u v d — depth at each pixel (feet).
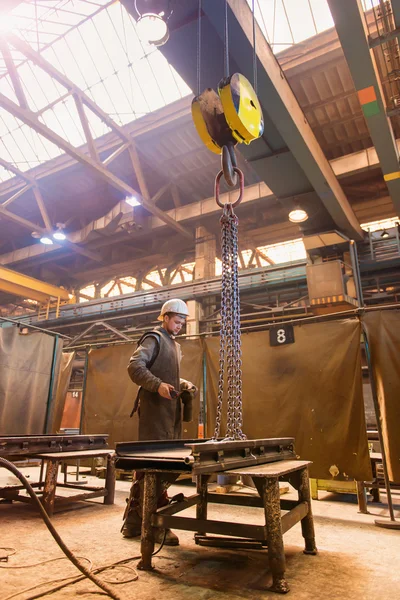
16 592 6.01
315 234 34.88
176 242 65.00
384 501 14.97
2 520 11.18
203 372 17.38
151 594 5.98
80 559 7.67
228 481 15.58
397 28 19.81
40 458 12.23
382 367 12.97
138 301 53.36
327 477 13.42
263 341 15.80
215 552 8.13
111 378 19.56
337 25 19.38
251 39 19.16
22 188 60.64
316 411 14.10
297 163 27.58
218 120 7.72
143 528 7.20
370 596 5.93
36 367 19.49
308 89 38.04
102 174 42.27
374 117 24.25
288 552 8.23
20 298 84.79
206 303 49.39
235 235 7.98
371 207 50.19
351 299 32.42
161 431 9.22
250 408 15.33
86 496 12.72
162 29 14.99
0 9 27.99
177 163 51.62
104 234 60.08
